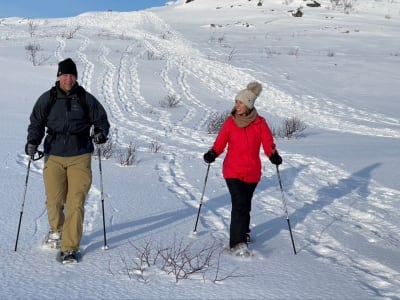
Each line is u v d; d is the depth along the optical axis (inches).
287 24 1651.1
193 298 149.6
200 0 2223.2
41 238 197.6
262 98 795.4
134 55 1072.8
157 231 216.4
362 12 1945.1
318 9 1982.0
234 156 200.8
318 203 289.7
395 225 254.5
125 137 493.0
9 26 1542.8
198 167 368.2
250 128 199.8
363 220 263.1
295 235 227.6
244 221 197.0
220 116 628.4
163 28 1573.6
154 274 166.6
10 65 838.5
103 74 868.0
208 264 177.6
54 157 180.1
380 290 169.2
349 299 156.9
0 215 222.7
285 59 1085.1
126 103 708.7
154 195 278.4
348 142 498.6
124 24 1657.2
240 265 180.5
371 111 719.7
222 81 907.4
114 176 320.5
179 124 585.0
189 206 263.1
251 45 1269.7
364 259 200.7
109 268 170.2
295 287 163.0
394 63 1061.8
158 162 378.0
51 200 183.5
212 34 1440.7
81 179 179.8
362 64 1042.1
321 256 201.6
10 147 387.2
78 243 176.6
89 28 1535.4
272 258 191.8
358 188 322.3
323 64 1036.5
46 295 147.0
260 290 158.4
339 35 1450.5
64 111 178.5
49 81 759.1
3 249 183.2
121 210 244.1
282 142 496.7
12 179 291.9
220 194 292.8
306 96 808.9
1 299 142.6
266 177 350.3
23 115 543.5
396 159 401.7
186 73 944.3
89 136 186.5
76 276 162.4
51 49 1062.4
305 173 362.3
